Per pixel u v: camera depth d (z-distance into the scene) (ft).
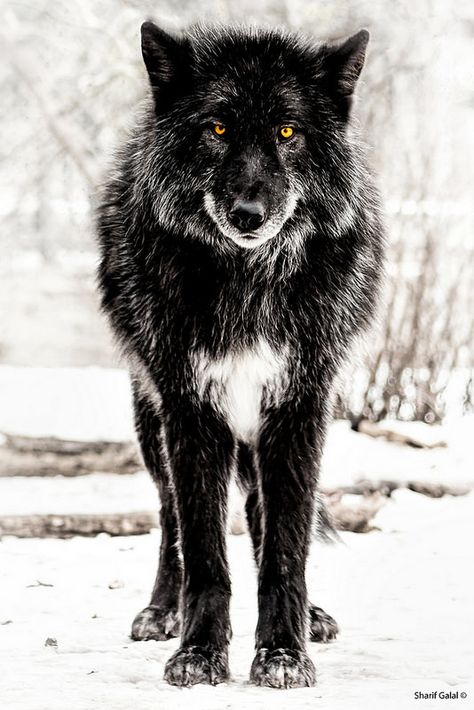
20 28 48.16
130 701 14.30
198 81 17.06
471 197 44.50
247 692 15.16
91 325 55.57
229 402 17.52
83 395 38.86
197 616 16.31
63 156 54.65
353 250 17.79
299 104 16.87
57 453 34.76
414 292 41.19
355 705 14.26
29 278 59.26
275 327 17.31
